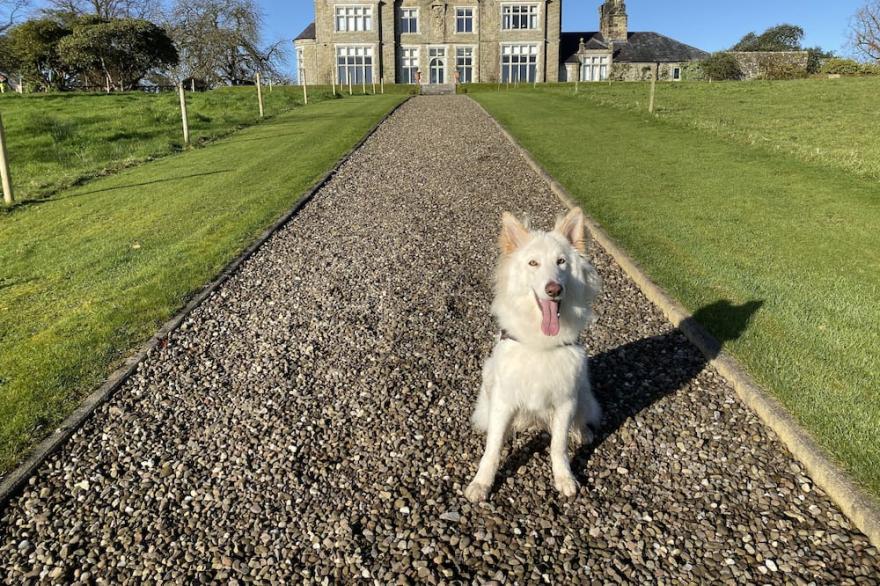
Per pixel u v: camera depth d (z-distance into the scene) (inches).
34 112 953.5
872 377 171.2
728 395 174.9
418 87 1860.2
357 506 137.6
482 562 120.6
